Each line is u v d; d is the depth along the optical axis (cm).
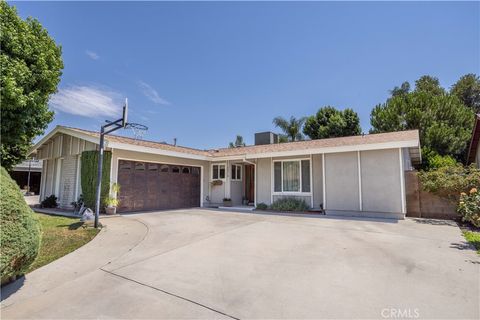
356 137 1325
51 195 1323
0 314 297
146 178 1191
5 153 1180
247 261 466
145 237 650
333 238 631
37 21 887
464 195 691
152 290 353
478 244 564
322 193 1148
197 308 304
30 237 353
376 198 985
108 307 310
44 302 324
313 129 2714
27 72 803
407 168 1156
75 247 563
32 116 876
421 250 522
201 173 1458
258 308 302
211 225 811
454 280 371
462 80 2581
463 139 1766
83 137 1087
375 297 322
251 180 1538
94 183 1029
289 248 546
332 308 298
